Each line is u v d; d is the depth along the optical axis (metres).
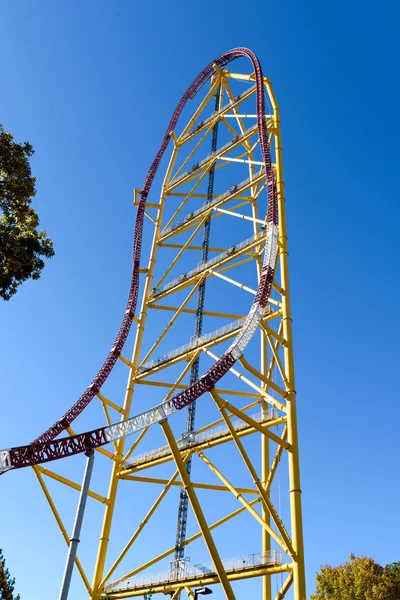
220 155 52.09
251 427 34.72
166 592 34.41
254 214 49.88
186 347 42.03
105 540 37.81
